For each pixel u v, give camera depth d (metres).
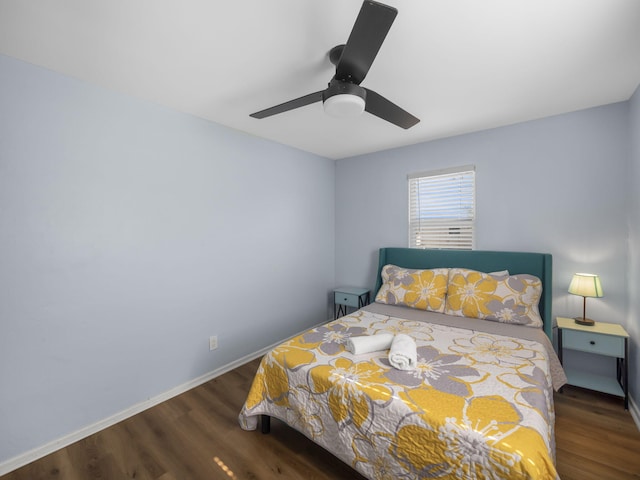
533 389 1.39
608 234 2.35
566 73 1.84
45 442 1.74
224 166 2.69
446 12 1.30
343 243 3.98
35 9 1.26
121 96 2.04
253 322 3.00
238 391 2.42
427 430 1.21
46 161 1.72
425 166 3.23
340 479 1.56
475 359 1.71
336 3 1.25
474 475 1.08
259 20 1.35
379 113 1.80
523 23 1.37
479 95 2.13
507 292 2.42
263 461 1.68
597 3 1.25
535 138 2.62
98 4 1.25
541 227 2.62
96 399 1.94
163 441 1.84
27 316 1.67
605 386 2.19
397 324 2.34
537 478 0.98
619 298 2.31
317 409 1.57
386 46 1.55
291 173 3.39
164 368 2.30
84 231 1.88
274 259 3.21
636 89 2.04
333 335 2.11
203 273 2.55
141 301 2.16
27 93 1.66
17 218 1.63
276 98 2.15
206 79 1.88
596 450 1.71
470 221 2.99
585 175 2.42
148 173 2.18
